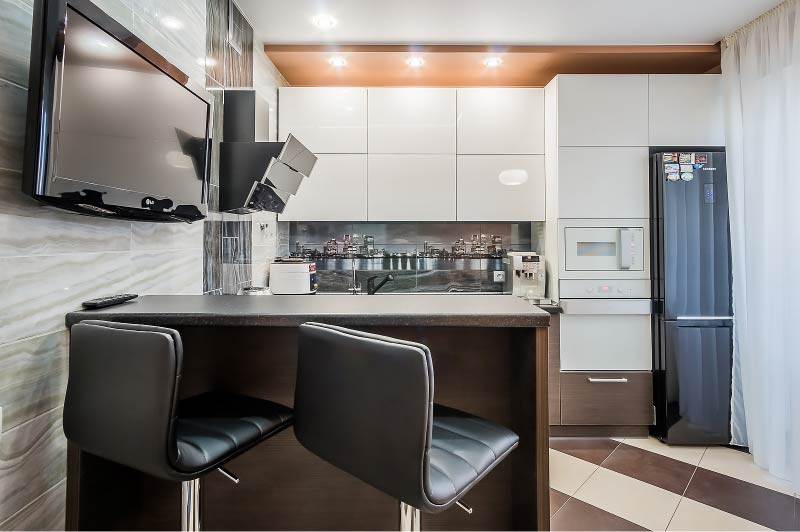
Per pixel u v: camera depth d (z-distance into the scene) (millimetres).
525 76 3158
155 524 1410
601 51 2762
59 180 980
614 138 2766
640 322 2729
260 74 2715
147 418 847
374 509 1446
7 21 1006
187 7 1805
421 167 3068
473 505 1429
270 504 1453
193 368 1396
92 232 1269
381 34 2625
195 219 1644
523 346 1228
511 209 3057
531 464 1162
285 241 3355
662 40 2691
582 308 2725
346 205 3078
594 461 2377
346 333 876
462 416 1126
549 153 2955
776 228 2287
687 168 2602
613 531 1739
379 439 812
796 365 2133
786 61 2236
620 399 2707
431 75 3152
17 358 1018
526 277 2900
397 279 3494
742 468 2299
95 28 1081
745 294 2525
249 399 1217
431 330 1381
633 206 2754
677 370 2582
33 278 1061
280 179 2133
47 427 1113
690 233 2602
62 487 1169
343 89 3064
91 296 1264
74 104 1019
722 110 2742
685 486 2102
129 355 872
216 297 1442
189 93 1558
